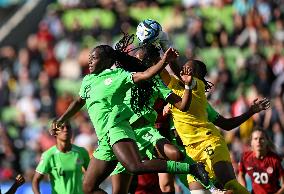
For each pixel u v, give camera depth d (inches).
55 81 2706.7
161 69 1011.9
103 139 1069.8
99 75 1072.8
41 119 2532.0
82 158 1375.5
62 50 2812.5
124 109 1066.1
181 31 2652.6
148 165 1024.2
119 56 1086.4
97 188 1102.4
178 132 1178.6
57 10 3014.3
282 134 1902.1
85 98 1086.4
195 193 1190.9
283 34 2529.5
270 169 1326.3
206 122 1168.8
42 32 2928.2
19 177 1187.3
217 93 2154.3
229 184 1133.7
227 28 2659.9
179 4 2819.9
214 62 2470.5
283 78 2219.5
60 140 1354.6
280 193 1312.7
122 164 1039.6
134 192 1306.6
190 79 1069.1
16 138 2470.5
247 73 2298.2
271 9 2605.8
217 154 1147.9
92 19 2898.6
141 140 1117.1
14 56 2933.1
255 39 2475.4
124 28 2768.2
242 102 2047.2
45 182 1775.3
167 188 1229.1
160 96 1123.3
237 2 2618.1
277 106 1952.5
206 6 2723.9
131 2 2893.7
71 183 1359.5
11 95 2716.5
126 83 1050.7
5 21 3260.3
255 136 1326.3
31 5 3213.6
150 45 1132.5
